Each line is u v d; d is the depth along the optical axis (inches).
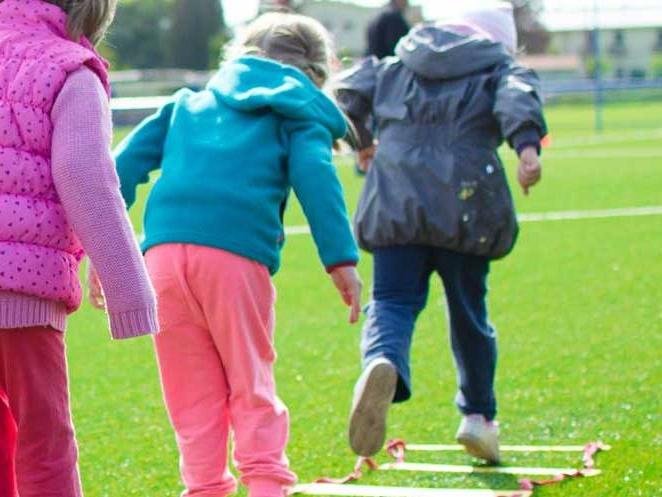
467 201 339.6
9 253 221.1
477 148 344.8
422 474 335.0
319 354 514.0
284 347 529.7
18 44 230.5
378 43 1155.9
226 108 293.4
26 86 225.9
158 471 349.7
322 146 286.0
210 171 283.1
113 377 482.6
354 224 354.6
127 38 6318.9
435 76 350.3
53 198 226.8
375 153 357.4
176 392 284.5
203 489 281.3
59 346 230.2
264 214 282.0
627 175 1341.0
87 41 242.8
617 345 503.5
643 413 390.3
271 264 283.4
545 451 354.6
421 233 340.5
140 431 397.7
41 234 224.2
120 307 221.6
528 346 507.5
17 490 237.0
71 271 231.1
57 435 227.9
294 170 282.0
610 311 582.6
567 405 406.9
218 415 284.2
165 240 280.7
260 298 281.1
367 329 336.5
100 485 336.2
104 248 220.7
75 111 225.3
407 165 343.9
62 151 221.6
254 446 277.0
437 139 345.7
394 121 352.8
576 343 510.6
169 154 295.0
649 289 640.4
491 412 347.6
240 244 277.7
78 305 235.1
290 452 363.9
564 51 6584.6
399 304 341.7
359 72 366.9
